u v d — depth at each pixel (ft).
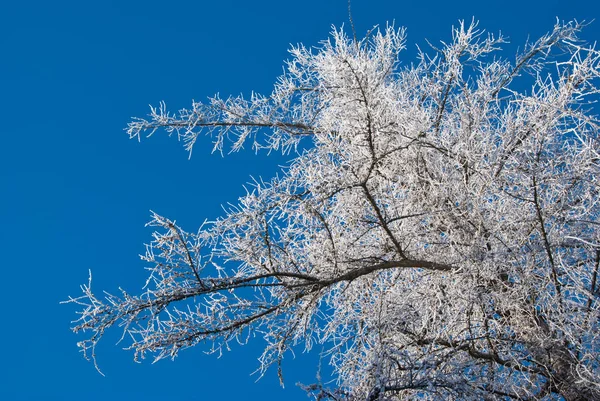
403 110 18.78
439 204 18.65
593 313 15.70
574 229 17.07
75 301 15.34
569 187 17.15
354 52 17.17
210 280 16.37
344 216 19.88
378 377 14.65
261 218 16.53
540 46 20.71
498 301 17.52
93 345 15.17
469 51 20.83
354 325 20.13
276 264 18.22
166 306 15.81
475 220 17.85
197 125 21.33
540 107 17.58
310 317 18.71
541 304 17.12
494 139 19.08
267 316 17.69
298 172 18.98
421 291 19.34
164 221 15.55
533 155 16.07
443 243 18.79
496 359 17.85
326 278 18.17
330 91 17.72
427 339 18.01
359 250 19.74
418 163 18.62
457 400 15.42
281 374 17.93
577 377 16.20
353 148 18.26
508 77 21.42
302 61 20.80
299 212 18.08
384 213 18.31
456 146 18.16
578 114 15.80
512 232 17.48
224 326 16.65
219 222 16.62
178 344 15.92
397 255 19.85
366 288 20.61
